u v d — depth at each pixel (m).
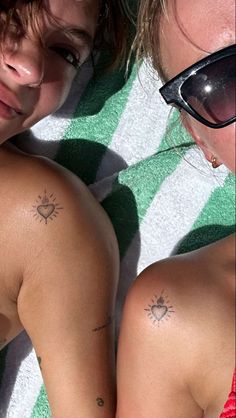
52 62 0.53
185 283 0.50
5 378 0.63
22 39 0.50
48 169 0.57
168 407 0.51
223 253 0.51
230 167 0.45
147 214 0.59
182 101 0.45
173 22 0.44
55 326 0.55
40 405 0.63
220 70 0.42
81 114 0.61
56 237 0.55
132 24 0.58
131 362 0.51
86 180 0.61
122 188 0.60
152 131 0.60
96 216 0.57
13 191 0.56
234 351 0.49
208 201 0.58
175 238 0.59
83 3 0.52
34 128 0.62
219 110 0.43
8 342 0.60
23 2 0.49
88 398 0.54
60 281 0.55
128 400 0.52
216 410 0.50
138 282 0.51
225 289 0.50
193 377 0.50
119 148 0.61
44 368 0.55
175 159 0.59
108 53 0.60
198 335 0.49
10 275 0.57
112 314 0.56
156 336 0.50
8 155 0.58
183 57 0.44
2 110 0.52
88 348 0.55
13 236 0.56
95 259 0.55
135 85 0.60
